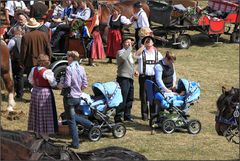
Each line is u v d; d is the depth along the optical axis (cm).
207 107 2228
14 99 2195
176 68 2900
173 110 1859
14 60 2173
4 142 906
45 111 1670
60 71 2219
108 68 2827
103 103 1762
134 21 2939
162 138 1791
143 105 1994
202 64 3019
